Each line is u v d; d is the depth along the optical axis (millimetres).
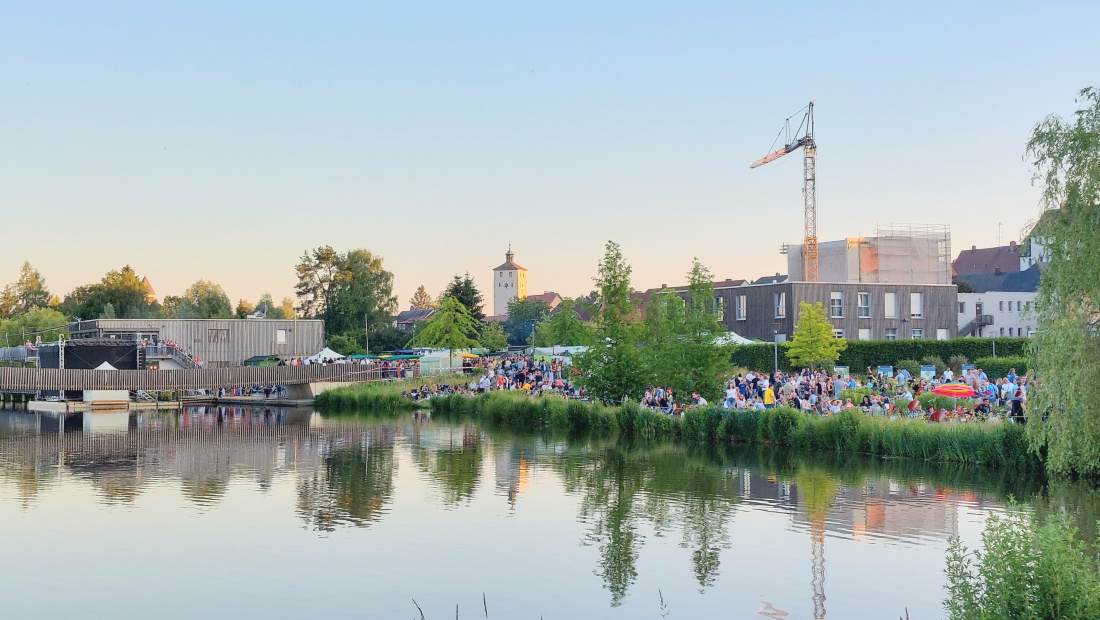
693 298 42469
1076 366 22344
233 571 17688
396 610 15445
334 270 112688
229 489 26500
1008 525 11617
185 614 15273
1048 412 24016
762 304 73312
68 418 51562
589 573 17500
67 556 18797
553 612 15359
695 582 16891
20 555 18875
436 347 75438
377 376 64062
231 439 39750
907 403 34625
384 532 20844
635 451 34312
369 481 27781
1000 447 28078
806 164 121625
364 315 108750
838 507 23047
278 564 18172
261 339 80250
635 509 23188
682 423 37875
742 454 32906
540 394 49688
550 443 37344
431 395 56469
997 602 11055
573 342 82125
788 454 32688
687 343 41750
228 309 127062
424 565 18078
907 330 74688
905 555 18516
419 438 39781
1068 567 10805
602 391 44094
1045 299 23172
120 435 41688
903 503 23359
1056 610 10680
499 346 111250
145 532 20906
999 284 107812
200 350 77562
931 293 75688
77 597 16172
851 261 83312
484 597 15875
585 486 26594
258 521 22000
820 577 17094
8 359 78938
